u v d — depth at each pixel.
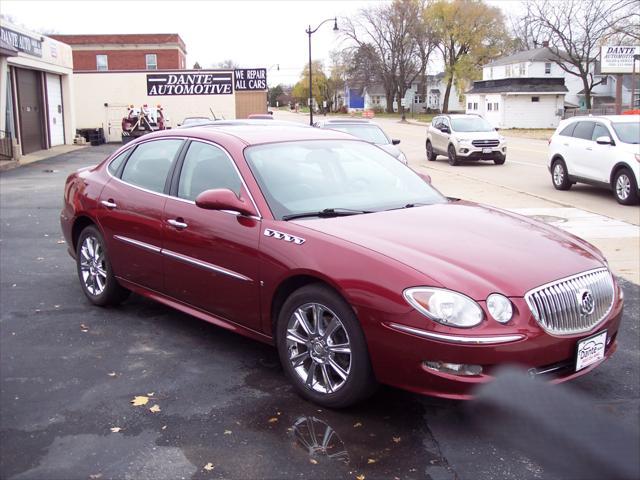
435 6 80.38
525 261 3.74
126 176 5.61
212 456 3.42
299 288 4.02
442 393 3.42
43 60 27.72
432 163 23.39
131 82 39.03
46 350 4.92
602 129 13.60
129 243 5.35
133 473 3.27
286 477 3.22
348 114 102.44
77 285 6.74
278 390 4.21
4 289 6.59
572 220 10.73
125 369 4.57
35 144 28.17
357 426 3.72
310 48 42.56
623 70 39.34
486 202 12.95
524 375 3.42
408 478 3.21
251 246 4.23
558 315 3.58
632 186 12.32
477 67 81.56
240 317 4.44
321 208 4.42
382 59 94.31
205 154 4.93
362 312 3.59
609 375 4.46
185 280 4.83
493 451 3.42
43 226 10.23
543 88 53.69
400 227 4.12
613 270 7.39
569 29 56.00
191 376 4.45
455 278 3.48
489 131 22.55
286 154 4.84
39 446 3.55
